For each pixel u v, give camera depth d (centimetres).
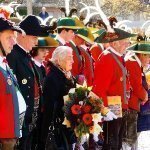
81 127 761
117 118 858
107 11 4081
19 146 697
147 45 961
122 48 866
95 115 768
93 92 840
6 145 604
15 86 625
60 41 938
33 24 733
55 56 779
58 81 763
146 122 1002
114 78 851
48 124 747
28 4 2934
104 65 842
